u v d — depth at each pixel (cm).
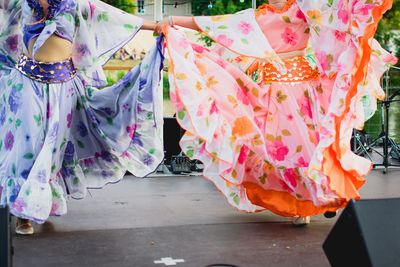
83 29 323
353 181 317
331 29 311
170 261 256
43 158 296
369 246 167
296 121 324
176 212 386
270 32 323
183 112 299
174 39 309
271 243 293
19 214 284
